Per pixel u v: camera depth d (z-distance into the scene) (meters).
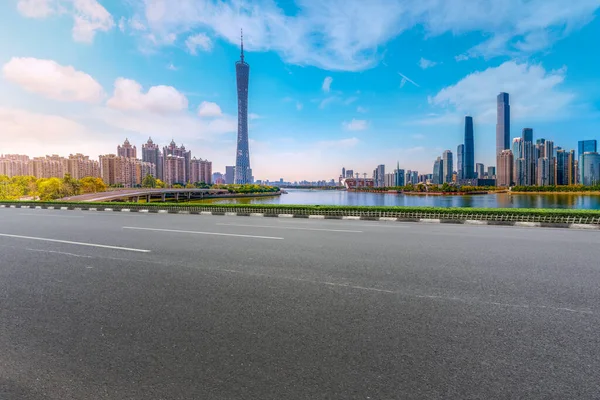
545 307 3.07
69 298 3.38
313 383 1.94
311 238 7.17
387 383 1.94
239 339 2.48
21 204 23.77
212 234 7.81
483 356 2.22
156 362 2.18
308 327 2.67
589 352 2.27
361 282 3.85
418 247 6.06
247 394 1.85
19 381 2.00
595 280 3.90
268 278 4.03
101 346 2.40
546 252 5.59
